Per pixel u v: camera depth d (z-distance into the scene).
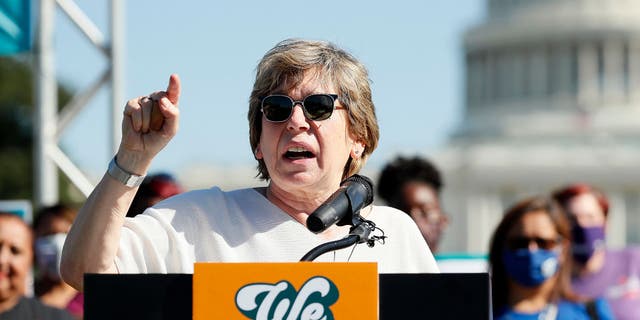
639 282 11.12
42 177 13.09
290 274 4.04
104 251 4.52
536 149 108.50
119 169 4.52
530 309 9.00
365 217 5.00
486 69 115.94
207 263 4.04
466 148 109.62
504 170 106.75
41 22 13.13
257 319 4.02
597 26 112.94
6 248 8.92
